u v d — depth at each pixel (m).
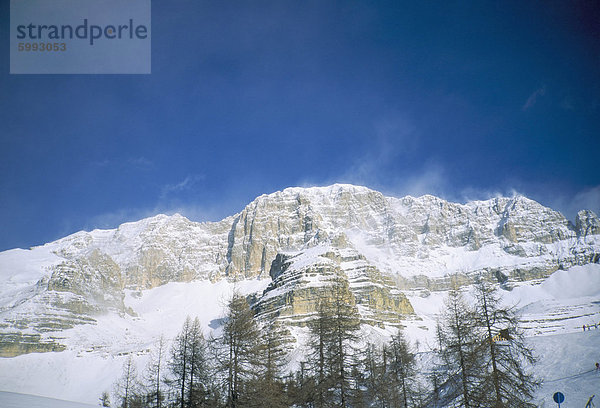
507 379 40.94
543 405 57.94
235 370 45.22
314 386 46.53
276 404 46.00
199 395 46.56
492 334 42.84
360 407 45.72
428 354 88.19
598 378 62.03
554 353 74.88
